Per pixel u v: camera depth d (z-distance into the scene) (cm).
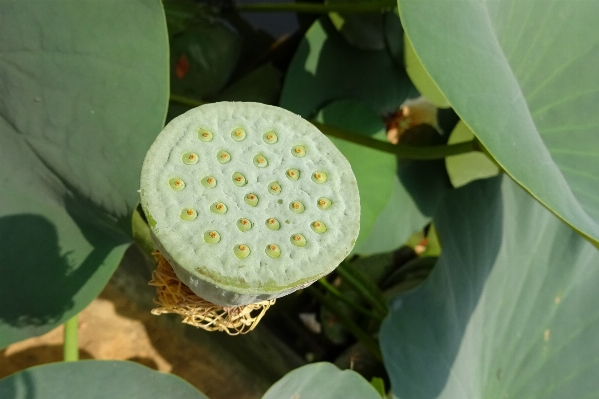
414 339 54
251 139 32
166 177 31
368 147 66
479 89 40
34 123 44
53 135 44
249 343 76
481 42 42
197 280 30
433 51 39
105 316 61
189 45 72
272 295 31
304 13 83
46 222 48
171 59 72
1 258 46
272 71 77
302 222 31
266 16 82
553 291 61
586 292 62
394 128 84
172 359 66
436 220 61
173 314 65
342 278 81
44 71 42
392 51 75
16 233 47
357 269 82
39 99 43
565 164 47
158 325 64
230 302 32
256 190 31
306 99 71
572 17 48
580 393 60
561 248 62
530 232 61
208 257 30
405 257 94
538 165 41
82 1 40
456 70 40
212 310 38
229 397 71
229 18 78
